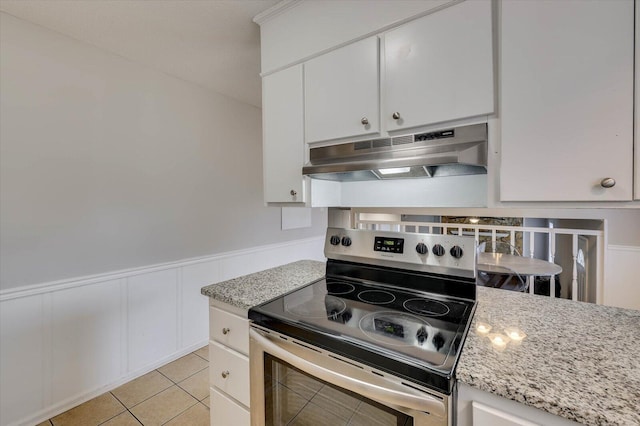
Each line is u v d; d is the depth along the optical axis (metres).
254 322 1.19
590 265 2.57
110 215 2.09
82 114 1.94
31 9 1.61
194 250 2.65
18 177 1.70
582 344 0.89
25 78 1.71
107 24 1.76
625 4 0.87
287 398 1.10
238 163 3.04
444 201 1.52
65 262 1.88
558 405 0.64
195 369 2.34
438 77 1.16
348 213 1.84
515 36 1.02
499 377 0.73
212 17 1.70
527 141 1.02
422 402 0.77
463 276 1.26
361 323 1.05
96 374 2.02
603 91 0.90
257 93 2.85
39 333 1.78
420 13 1.19
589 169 0.93
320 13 1.47
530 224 3.09
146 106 2.28
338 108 1.42
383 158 1.26
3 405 1.65
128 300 2.19
